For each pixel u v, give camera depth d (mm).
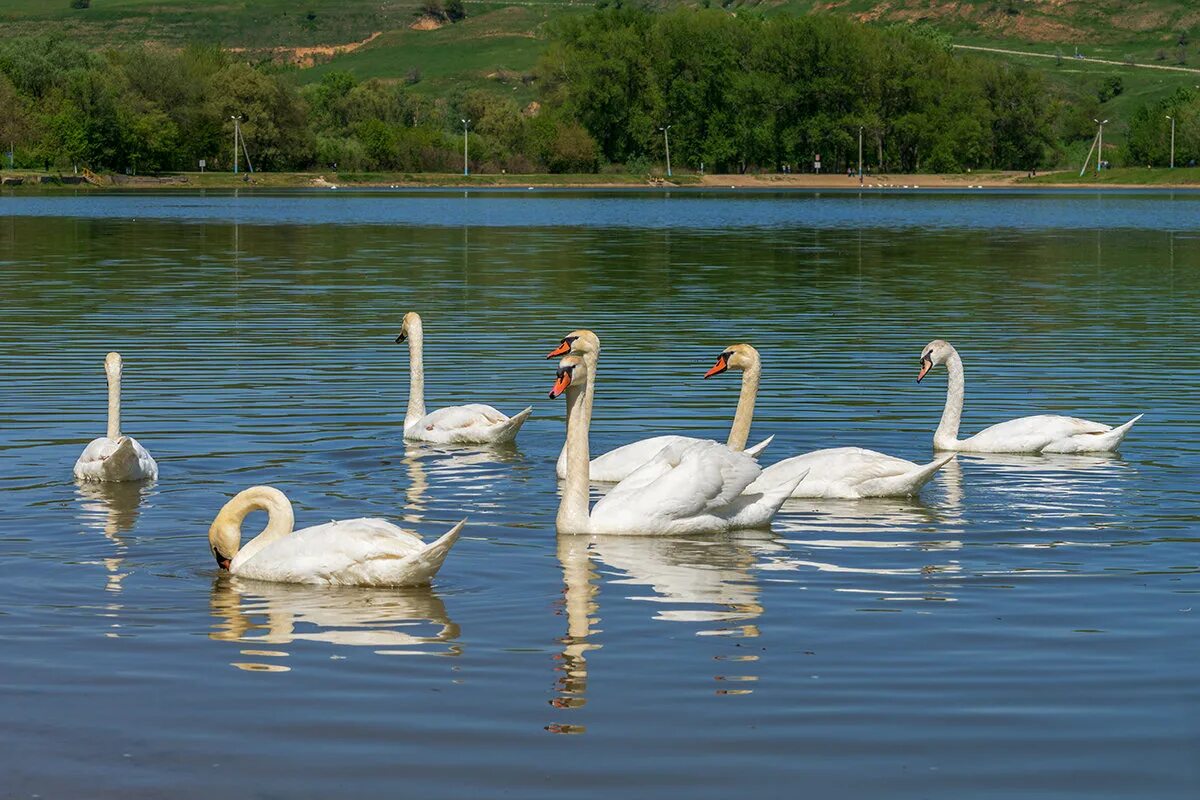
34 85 140875
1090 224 70250
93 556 11445
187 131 146875
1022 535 12258
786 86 157750
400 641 9445
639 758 7613
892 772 7449
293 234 57969
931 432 16922
